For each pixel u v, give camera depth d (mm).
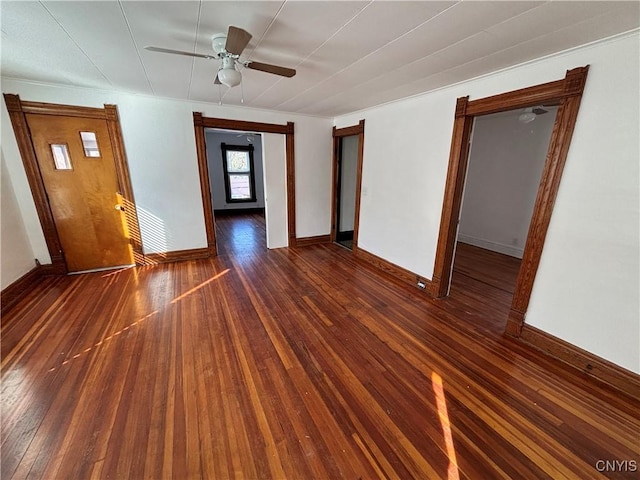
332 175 5195
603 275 1885
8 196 3098
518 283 2369
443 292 3199
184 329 2506
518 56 2051
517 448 1486
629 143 1704
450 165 2869
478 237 5293
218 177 8336
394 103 3543
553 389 1881
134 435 1522
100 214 3684
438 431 1574
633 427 1616
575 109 1902
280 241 5082
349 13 1566
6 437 1501
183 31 1826
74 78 2877
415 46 1961
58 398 1749
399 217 3648
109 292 3201
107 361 2086
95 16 1635
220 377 1945
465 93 2670
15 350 2197
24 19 1666
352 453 1448
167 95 3529
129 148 3627
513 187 4645
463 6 1462
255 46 2014
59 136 3297
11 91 3004
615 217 1800
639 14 1440
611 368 1889
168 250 4176
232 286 3412
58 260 3586
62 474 1331
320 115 4699
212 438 1513
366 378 1961
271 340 2369
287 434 1544
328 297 3170
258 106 4078
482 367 2084
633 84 1658
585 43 1801
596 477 1351
